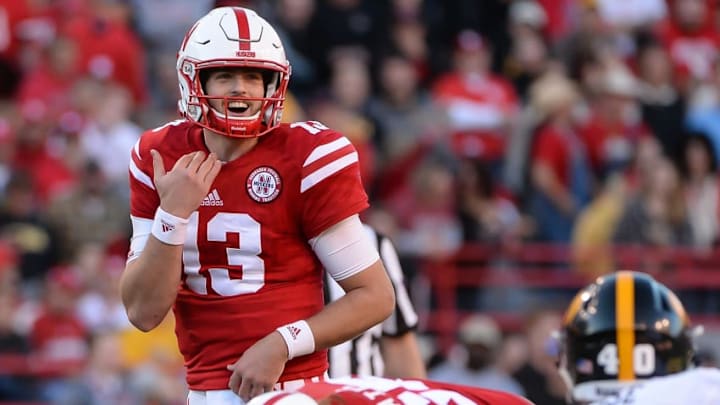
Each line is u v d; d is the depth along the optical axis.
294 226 15.09
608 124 45.28
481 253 40.91
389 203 42.66
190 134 15.30
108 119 42.97
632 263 41.53
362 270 15.12
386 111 44.72
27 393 36.03
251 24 14.86
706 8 52.25
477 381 35.72
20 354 36.34
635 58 50.09
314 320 14.94
